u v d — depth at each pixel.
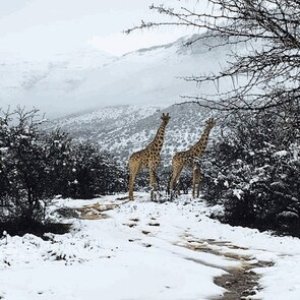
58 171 15.51
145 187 34.56
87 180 25.72
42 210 15.73
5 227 14.30
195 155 23.69
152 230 15.61
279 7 2.42
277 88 2.55
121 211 19.28
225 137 19.09
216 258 11.49
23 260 9.73
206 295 8.08
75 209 19.86
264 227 16.86
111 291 7.89
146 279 8.66
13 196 14.55
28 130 15.05
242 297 7.86
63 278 8.33
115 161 33.09
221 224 16.98
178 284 8.54
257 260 11.39
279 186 16.56
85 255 10.19
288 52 2.53
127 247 11.91
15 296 7.09
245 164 17.72
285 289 8.12
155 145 22.86
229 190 18.02
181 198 23.98
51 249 10.55
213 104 2.54
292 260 10.88
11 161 14.51
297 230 15.66
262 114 2.61
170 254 11.49
